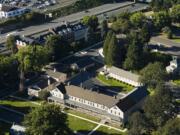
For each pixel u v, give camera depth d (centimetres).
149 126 19450
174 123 17938
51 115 19188
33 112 19612
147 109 19812
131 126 19575
